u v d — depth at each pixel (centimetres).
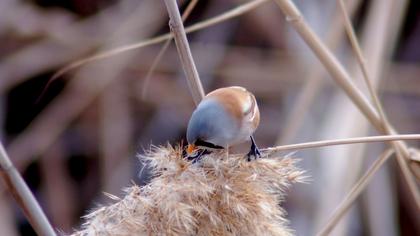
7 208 1016
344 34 1091
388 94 1135
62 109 1109
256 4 655
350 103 883
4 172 490
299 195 923
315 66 829
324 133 866
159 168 465
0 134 1091
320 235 567
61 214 1091
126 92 1123
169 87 1140
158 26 1101
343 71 604
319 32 1029
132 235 446
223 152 488
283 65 1098
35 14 1101
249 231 450
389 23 955
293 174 474
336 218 566
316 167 894
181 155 470
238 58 1134
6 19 1081
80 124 1145
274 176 470
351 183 820
